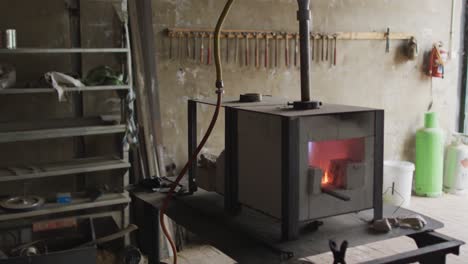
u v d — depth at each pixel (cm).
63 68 377
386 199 498
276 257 195
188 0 418
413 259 202
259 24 451
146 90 394
